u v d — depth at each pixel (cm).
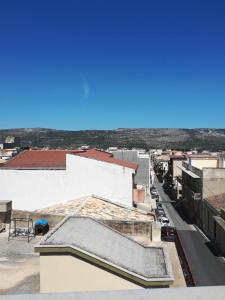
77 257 855
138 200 3625
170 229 2920
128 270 853
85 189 3083
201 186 6062
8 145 10875
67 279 857
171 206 8450
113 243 995
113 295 384
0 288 1083
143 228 1769
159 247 1045
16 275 1180
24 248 1501
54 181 3112
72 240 912
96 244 942
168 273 873
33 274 1189
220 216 4684
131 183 3075
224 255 4297
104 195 3067
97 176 3078
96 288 854
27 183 3131
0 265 1273
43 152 3756
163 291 390
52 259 857
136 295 384
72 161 3098
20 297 378
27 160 3491
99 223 1113
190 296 385
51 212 2383
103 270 855
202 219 5925
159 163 15075
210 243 4919
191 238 5306
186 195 7894
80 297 381
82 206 2564
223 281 3312
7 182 3136
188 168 7769
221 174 5925
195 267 3759
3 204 1867
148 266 916
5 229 1823
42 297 380
